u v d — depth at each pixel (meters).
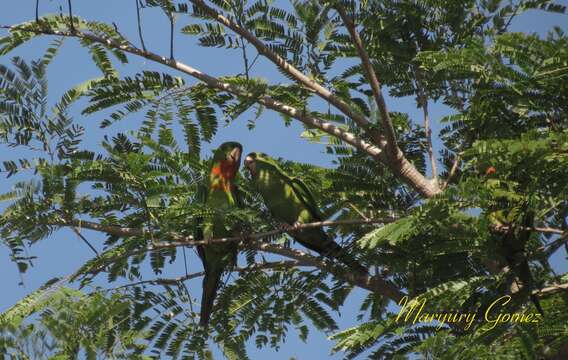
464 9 13.66
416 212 10.29
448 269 12.39
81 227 12.34
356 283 13.33
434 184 13.02
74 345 10.24
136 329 12.75
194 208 12.02
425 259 12.59
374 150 13.29
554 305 11.39
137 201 12.13
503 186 10.31
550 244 11.24
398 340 12.02
